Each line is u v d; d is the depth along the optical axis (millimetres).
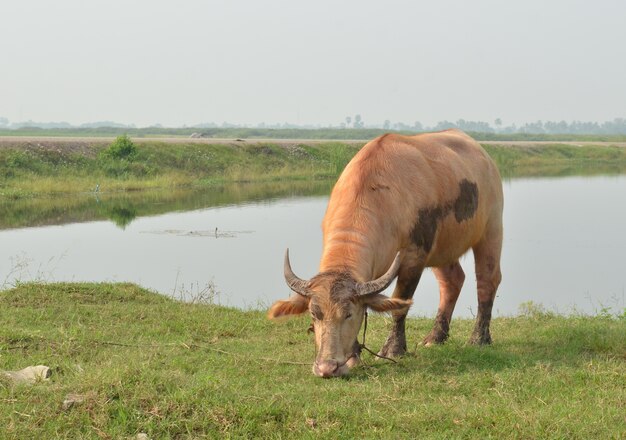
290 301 7078
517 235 22547
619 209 28750
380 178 8016
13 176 31312
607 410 6172
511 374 7184
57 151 34594
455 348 8438
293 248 19422
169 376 6465
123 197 30641
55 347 8055
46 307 10109
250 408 5934
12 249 18719
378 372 7527
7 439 5418
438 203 8406
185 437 5633
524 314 11469
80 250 18734
